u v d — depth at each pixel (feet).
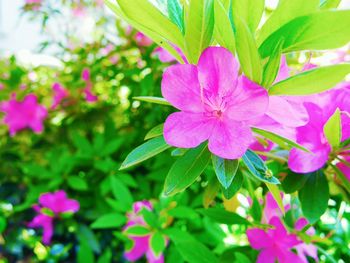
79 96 1.62
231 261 0.78
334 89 0.56
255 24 0.49
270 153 0.64
